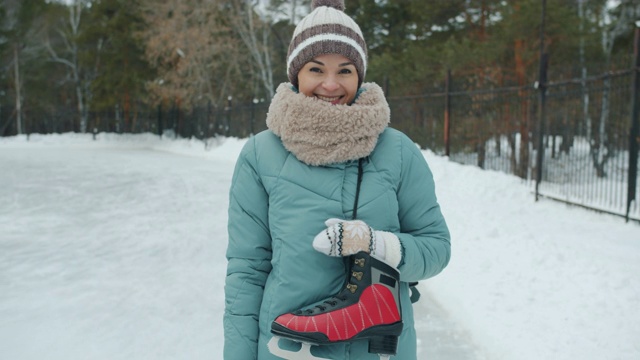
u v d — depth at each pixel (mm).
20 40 41219
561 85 8141
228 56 29109
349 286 1408
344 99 1645
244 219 1623
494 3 18344
